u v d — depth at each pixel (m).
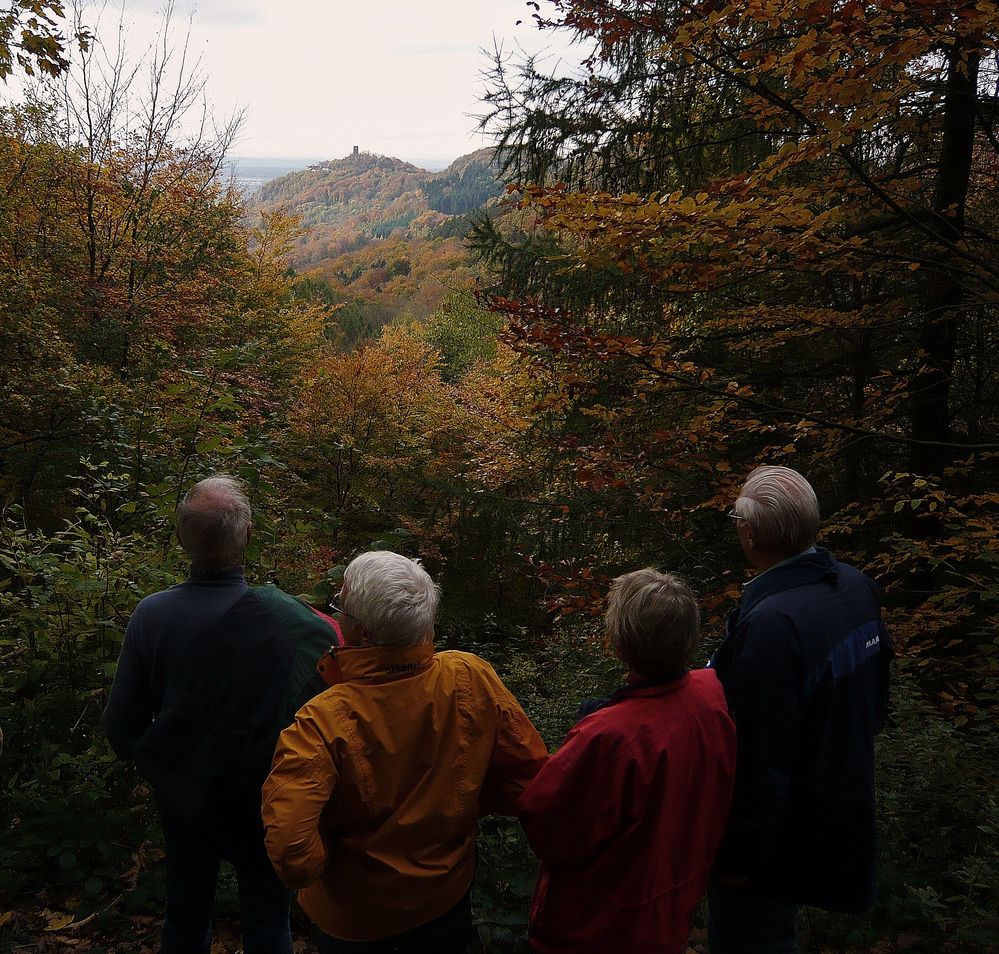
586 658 5.62
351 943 1.67
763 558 1.90
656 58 5.90
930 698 4.74
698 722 1.66
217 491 2.06
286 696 1.96
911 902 2.97
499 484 8.05
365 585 1.62
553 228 4.51
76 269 14.82
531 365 6.34
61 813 3.04
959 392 6.83
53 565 3.63
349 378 16.09
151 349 13.62
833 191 4.86
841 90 3.97
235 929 2.78
